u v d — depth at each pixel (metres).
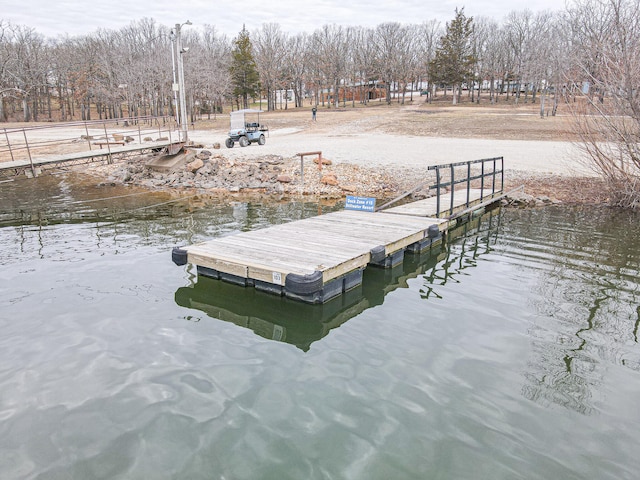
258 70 83.94
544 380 5.29
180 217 14.02
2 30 78.31
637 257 9.98
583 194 17.09
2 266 9.23
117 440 4.27
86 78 78.00
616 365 5.62
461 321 6.88
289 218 13.84
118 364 5.60
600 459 4.06
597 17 19.41
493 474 3.86
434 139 33.66
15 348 5.95
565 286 8.27
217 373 5.43
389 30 93.38
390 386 5.16
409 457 4.06
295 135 39.28
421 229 10.45
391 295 8.00
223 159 22.77
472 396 4.97
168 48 70.88
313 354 5.92
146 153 23.45
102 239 11.38
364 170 20.80
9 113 83.44
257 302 7.64
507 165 21.64
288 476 3.83
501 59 82.81
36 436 4.32
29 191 18.69
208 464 3.97
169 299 7.66
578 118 16.14
